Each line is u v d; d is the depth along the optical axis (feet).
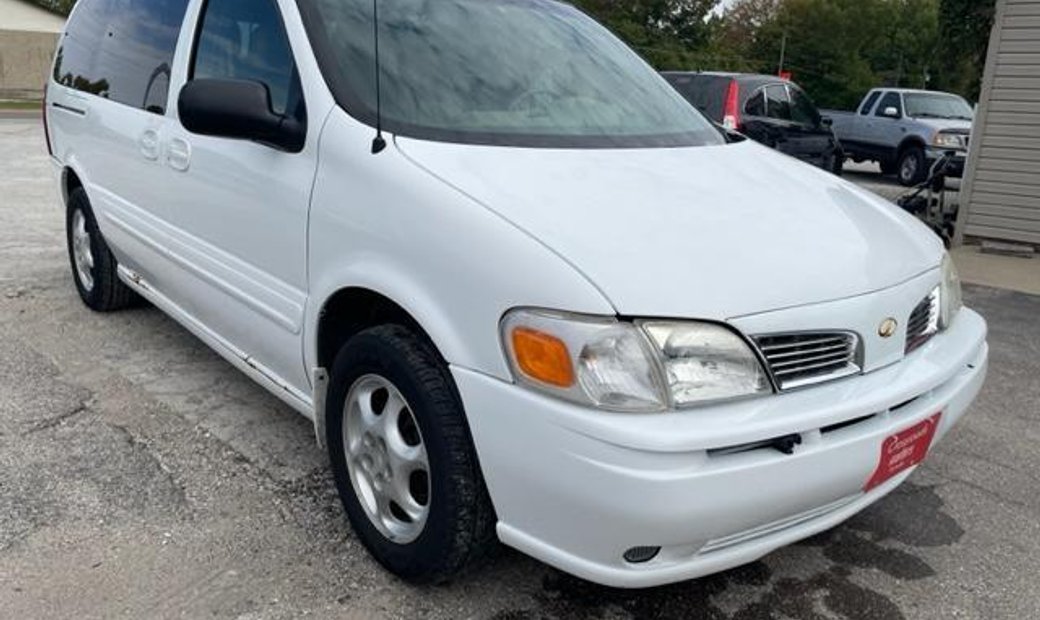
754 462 6.82
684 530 6.69
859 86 192.65
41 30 107.65
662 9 169.89
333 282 8.67
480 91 9.76
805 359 7.41
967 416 13.79
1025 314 20.57
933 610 8.77
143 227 12.77
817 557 9.60
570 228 7.36
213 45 11.28
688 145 10.35
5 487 10.03
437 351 7.75
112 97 13.87
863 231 8.82
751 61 191.62
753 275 7.34
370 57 9.50
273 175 9.49
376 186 8.27
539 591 8.69
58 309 16.55
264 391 13.02
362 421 8.73
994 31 28.17
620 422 6.57
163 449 11.14
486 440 7.25
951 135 47.62
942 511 10.74
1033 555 9.85
